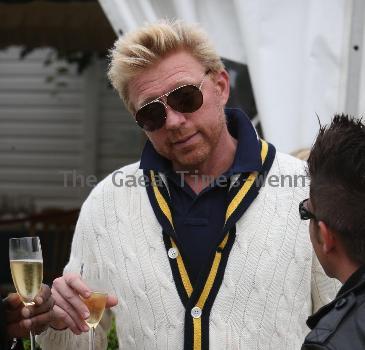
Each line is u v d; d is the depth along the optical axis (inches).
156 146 120.0
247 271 116.3
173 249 118.8
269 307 115.8
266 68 179.3
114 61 120.5
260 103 179.2
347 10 176.1
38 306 116.7
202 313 115.7
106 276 123.5
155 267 119.3
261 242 117.0
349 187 85.8
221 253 117.1
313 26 176.7
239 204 118.0
